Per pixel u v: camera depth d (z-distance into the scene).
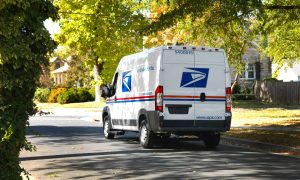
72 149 14.95
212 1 15.00
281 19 18.08
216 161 12.09
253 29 18.17
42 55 6.73
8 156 6.68
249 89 48.38
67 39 40.16
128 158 12.77
